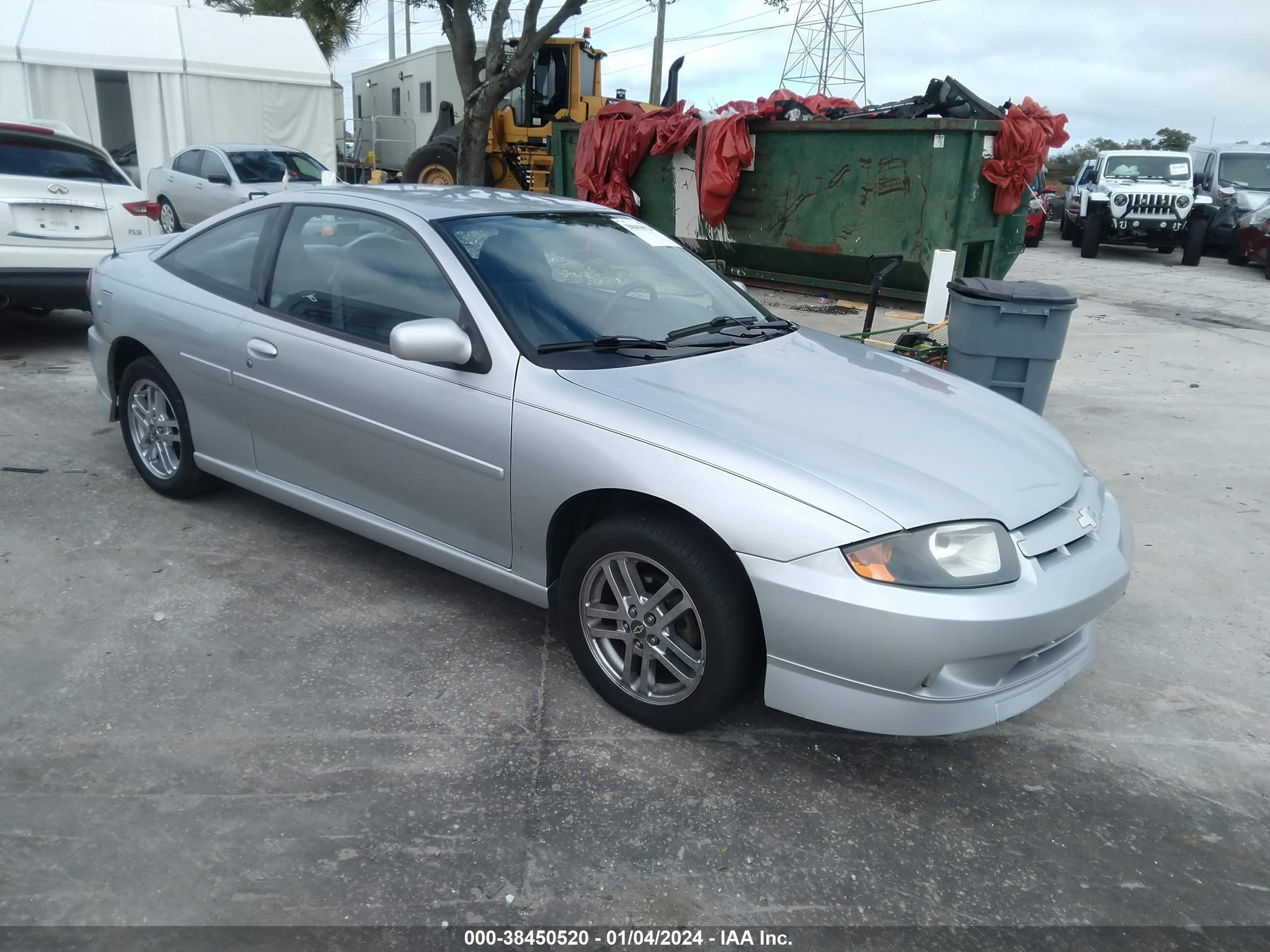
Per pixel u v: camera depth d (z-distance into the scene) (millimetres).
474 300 3256
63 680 3113
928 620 2482
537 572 3186
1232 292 14422
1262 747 3133
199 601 3666
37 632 3383
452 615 3678
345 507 3730
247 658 3301
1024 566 2668
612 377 3094
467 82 14461
